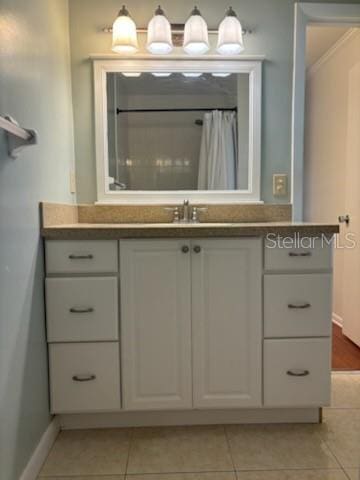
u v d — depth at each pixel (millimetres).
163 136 2004
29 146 1255
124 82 1971
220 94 1981
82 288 1479
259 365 1525
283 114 1957
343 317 2758
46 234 1447
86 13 1894
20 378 1234
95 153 1945
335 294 3096
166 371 1522
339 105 2945
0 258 1092
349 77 2645
